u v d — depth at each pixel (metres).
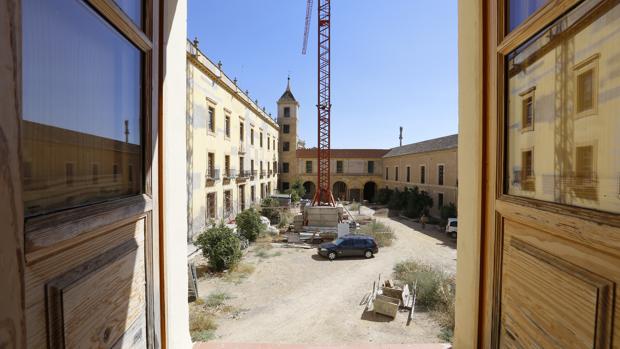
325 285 11.62
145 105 1.74
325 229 20.66
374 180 42.09
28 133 0.93
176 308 2.21
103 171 1.37
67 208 1.08
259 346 2.33
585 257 1.01
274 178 38.16
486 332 1.79
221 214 19.66
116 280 1.37
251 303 10.00
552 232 1.17
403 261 14.05
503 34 1.67
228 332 8.17
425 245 18.06
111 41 1.44
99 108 1.35
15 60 0.82
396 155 36.78
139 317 1.61
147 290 1.71
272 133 37.09
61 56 1.10
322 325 8.58
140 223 1.66
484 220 1.84
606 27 1.00
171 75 2.17
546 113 1.33
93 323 1.17
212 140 18.19
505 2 1.67
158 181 1.91
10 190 0.79
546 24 1.29
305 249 16.95
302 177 42.28
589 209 1.05
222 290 11.01
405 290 10.48
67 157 1.13
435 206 27.94
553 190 1.28
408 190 32.22
